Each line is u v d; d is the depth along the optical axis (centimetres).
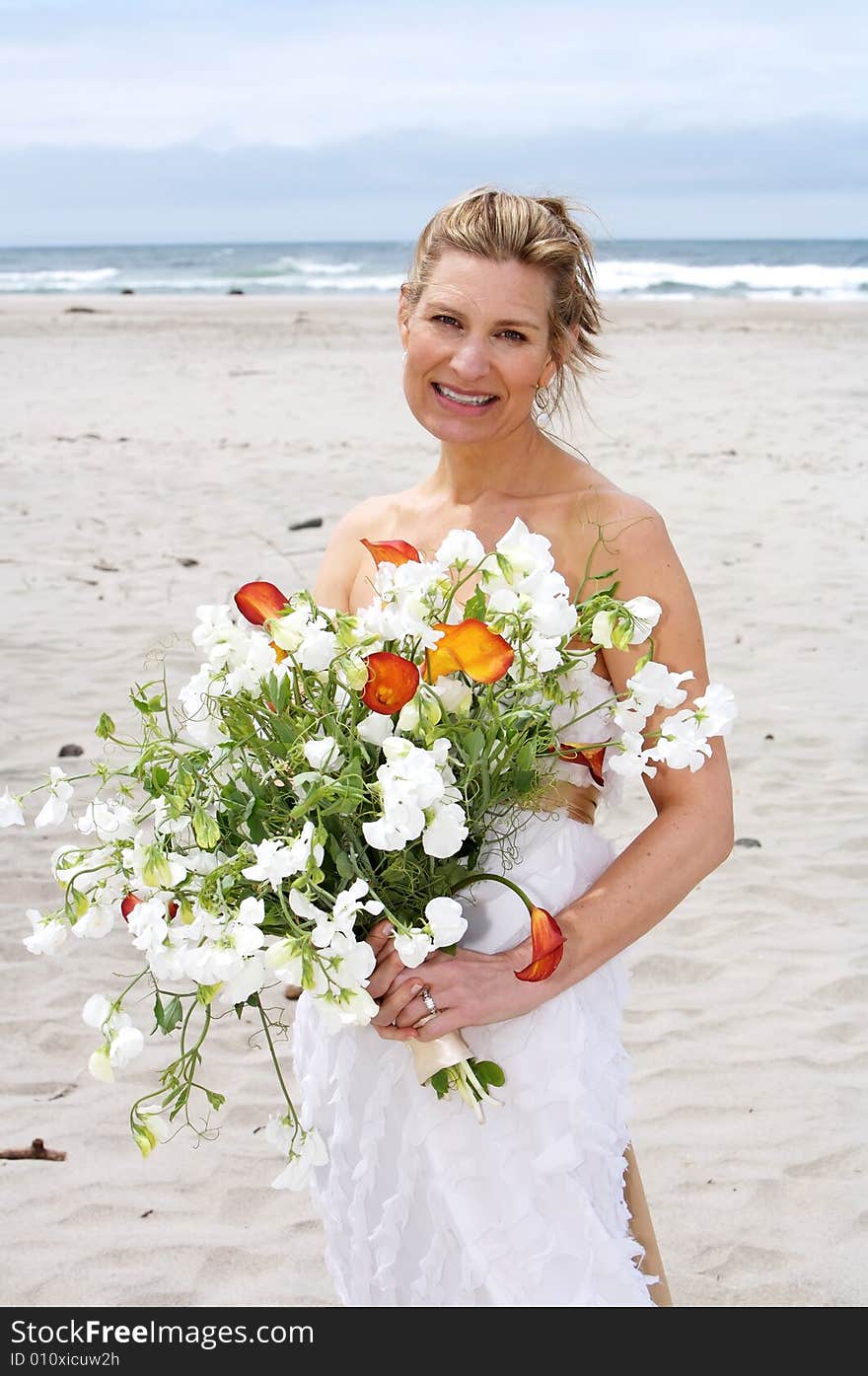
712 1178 317
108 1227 302
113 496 1038
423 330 195
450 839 160
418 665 168
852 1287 282
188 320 2919
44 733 563
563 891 186
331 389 1758
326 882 168
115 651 667
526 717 169
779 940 422
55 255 8506
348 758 164
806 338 2512
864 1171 319
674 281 5247
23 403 1580
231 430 1389
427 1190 186
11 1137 332
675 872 186
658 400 1634
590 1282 181
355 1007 158
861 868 464
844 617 743
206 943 160
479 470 206
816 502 1045
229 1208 309
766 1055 365
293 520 951
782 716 598
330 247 9531
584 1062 184
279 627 162
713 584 811
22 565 830
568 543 199
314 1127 184
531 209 193
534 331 192
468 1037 186
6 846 475
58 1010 386
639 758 171
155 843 163
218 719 171
